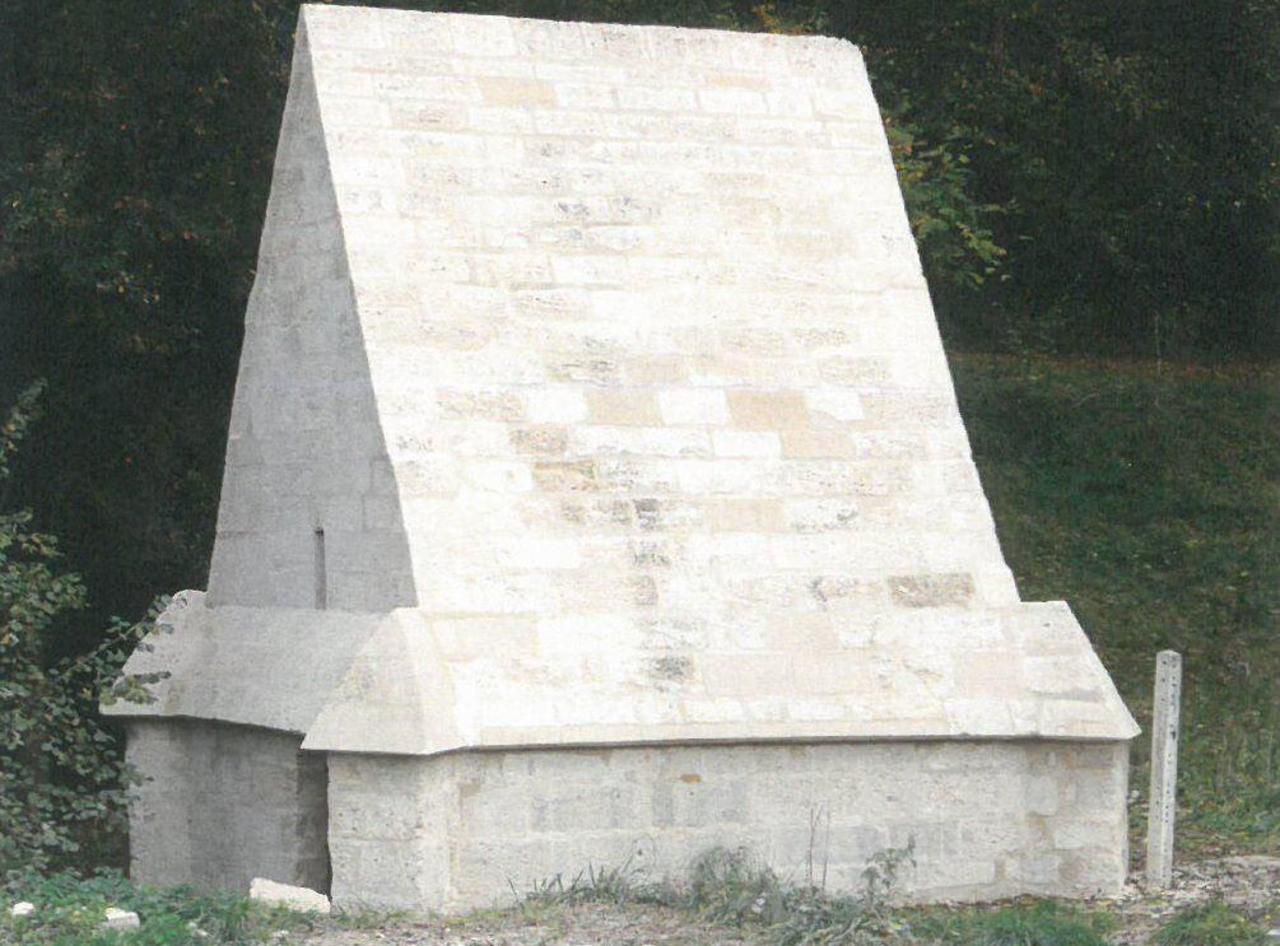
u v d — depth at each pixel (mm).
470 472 15859
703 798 15680
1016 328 35312
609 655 15594
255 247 23859
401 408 15891
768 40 18703
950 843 16281
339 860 14891
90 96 22703
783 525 16547
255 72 23516
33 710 18016
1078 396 33031
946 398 17547
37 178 22312
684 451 16547
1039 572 28156
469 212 16859
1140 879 17047
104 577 25359
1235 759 22344
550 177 17234
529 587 15609
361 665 14938
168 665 18297
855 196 18203
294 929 14359
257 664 17188
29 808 17719
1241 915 15469
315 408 16859
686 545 16219
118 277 22453
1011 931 14359
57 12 22750
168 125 23469
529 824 15203
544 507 15961
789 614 16266
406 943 13781
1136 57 33188
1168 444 31453
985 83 32938
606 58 18031
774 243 17688
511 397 16250
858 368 17406
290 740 16766
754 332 17234
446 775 14867
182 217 23000
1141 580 27938
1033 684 16578
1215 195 34250
